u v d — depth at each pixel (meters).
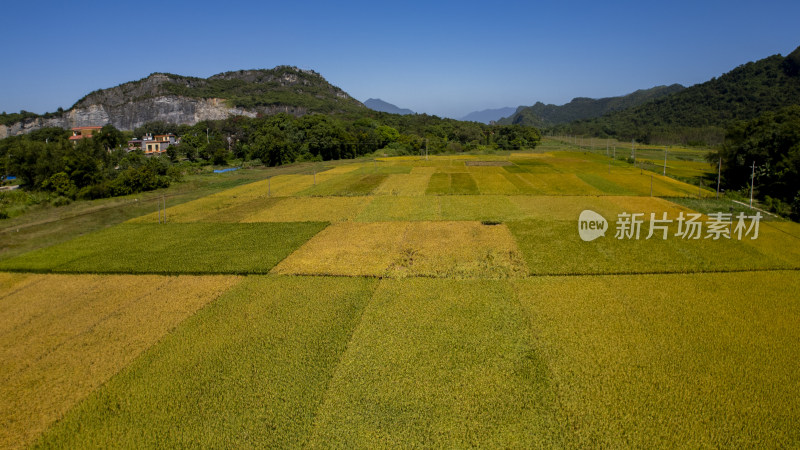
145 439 13.34
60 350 18.50
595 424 13.43
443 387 15.34
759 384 15.09
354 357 17.28
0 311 22.28
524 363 16.66
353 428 13.48
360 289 24.05
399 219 40.44
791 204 41.44
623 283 24.23
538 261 28.00
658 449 12.41
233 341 18.70
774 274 25.12
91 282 25.86
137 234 36.19
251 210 45.44
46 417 14.50
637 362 16.55
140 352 18.14
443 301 22.28
